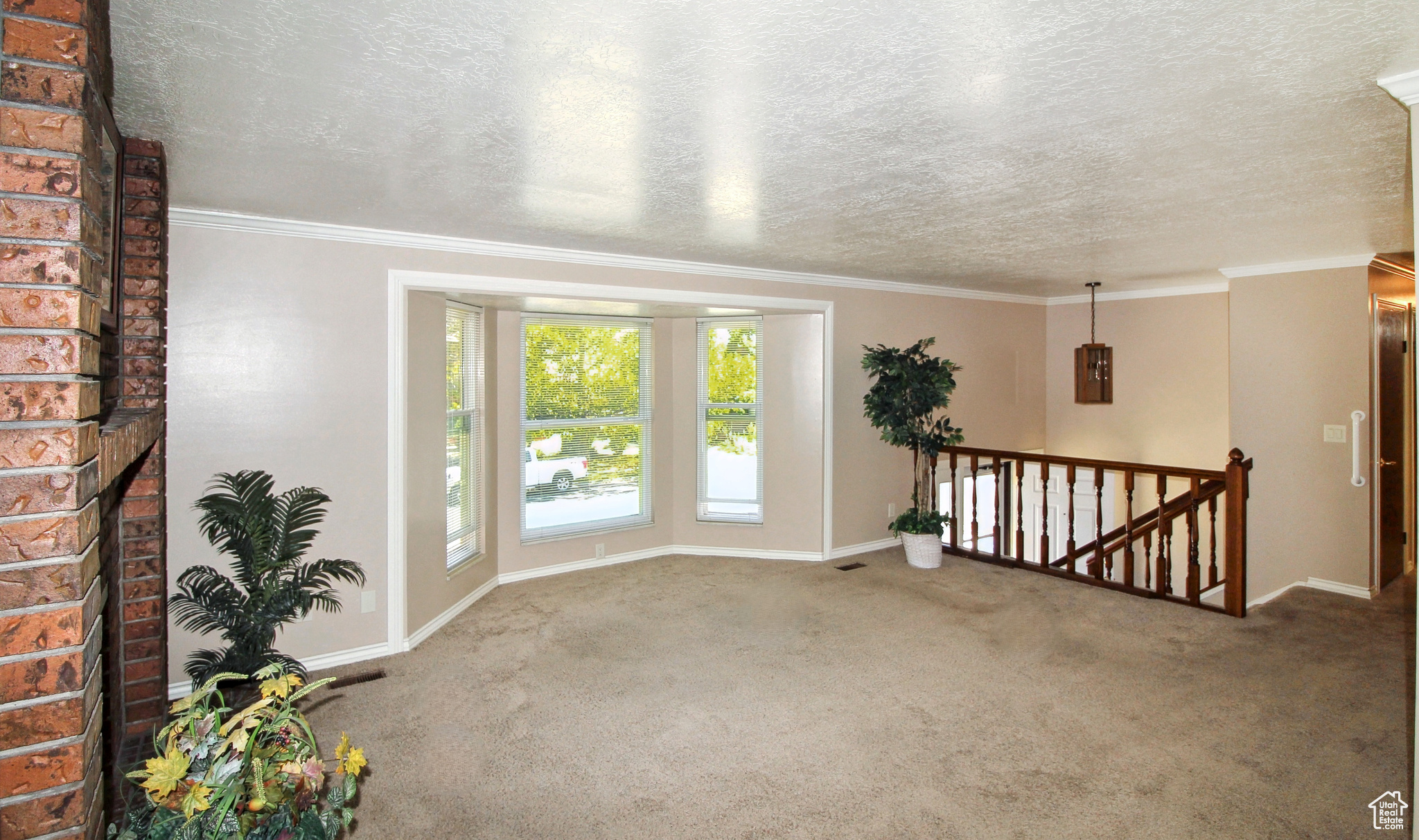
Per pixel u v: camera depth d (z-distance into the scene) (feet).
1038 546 23.52
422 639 12.97
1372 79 5.97
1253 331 16.74
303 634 11.64
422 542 13.00
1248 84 6.09
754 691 10.80
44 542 3.58
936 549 17.70
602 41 5.20
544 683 11.14
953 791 8.17
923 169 8.57
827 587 16.08
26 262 3.48
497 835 7.47
